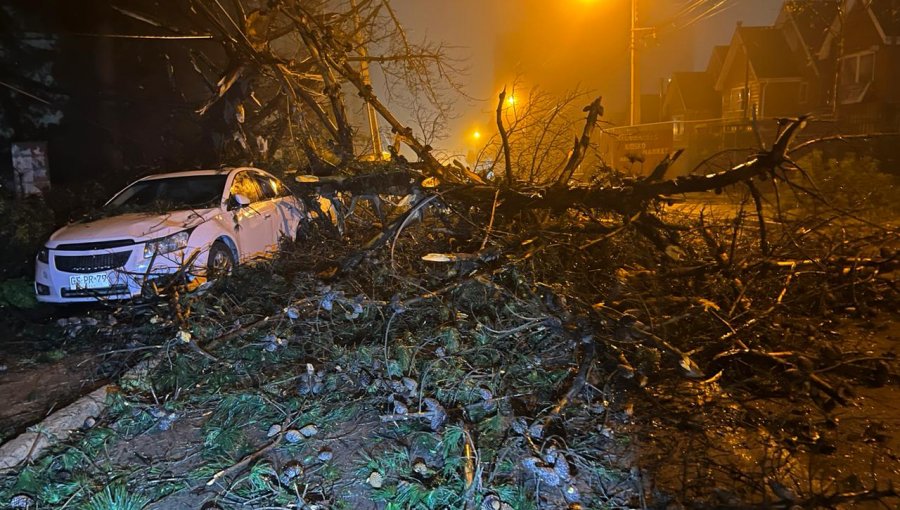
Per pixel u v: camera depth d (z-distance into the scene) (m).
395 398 4.50
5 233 9.71
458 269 5.98
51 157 15.38
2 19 14.72
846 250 7.48
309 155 9.33
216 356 5.22
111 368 5.66
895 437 4.12
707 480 3.61
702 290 6.29
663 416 4.43
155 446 4.32
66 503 3.61
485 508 3.34
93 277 7.02
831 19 34.50
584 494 3.57
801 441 4.08
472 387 4.54
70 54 15.92
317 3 15.35
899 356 5.41
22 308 8.01
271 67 12.05
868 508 3.36
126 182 13.76
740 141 29.70
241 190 8.91
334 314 5.79
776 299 6.22
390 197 9.89
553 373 4.77
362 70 14.22
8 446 4.21
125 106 16.67
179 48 17.92
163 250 7.13
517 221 7.42
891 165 19.34
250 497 3.62
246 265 7.18
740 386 4.85
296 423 4.39
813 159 14.81
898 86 30.64
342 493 3.65
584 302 5.19
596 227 6.93
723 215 9.50
